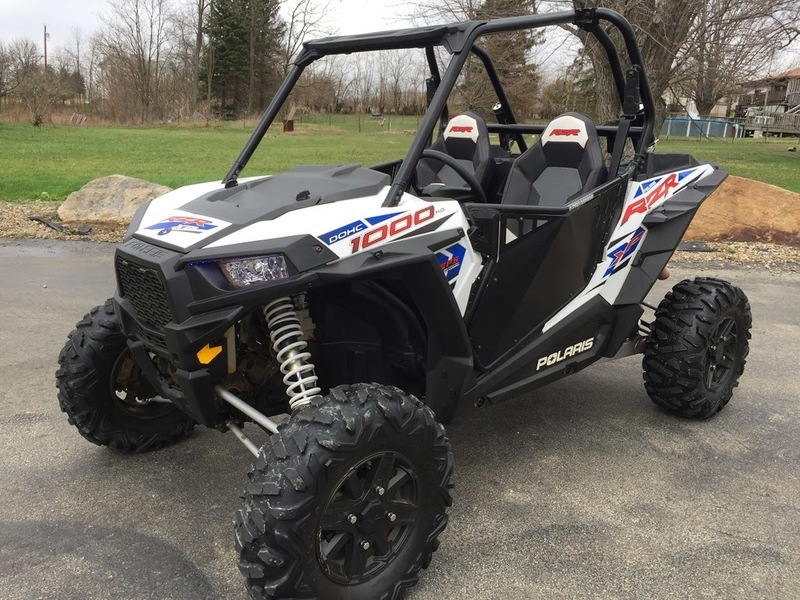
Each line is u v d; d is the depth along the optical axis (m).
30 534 2.82
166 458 3.46
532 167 3.69
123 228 9.34
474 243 2.88
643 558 2.71
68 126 41.56
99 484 3.21
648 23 7.39
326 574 2.24
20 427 3.72
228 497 3.12
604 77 8.07
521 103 9.80
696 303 3.76
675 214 3.79
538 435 3.75
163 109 53.31
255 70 62.50
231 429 2.80
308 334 2.75
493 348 3.07
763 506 3.08
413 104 22.30
